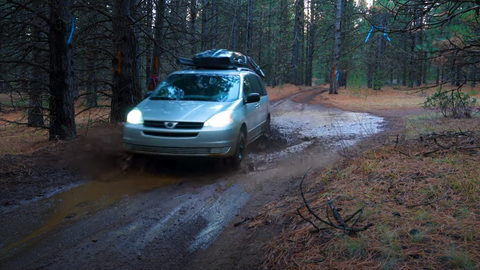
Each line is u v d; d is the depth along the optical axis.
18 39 10.48
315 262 2.83
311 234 3.31
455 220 3.13
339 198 4.03
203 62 7.94
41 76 11.87
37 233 3.86
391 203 3.70
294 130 11.40
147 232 3.87
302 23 37.28
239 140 6.36
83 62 12.88
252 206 4.66
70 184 5.54
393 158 5.38
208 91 6.99
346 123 12.80
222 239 3.70
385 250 2.77
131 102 10.38
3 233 3.86
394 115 15.20
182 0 14.09
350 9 26.78
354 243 2.92
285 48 39.91
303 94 31.34
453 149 5.40
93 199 4.90
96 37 11.41
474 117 11.09
